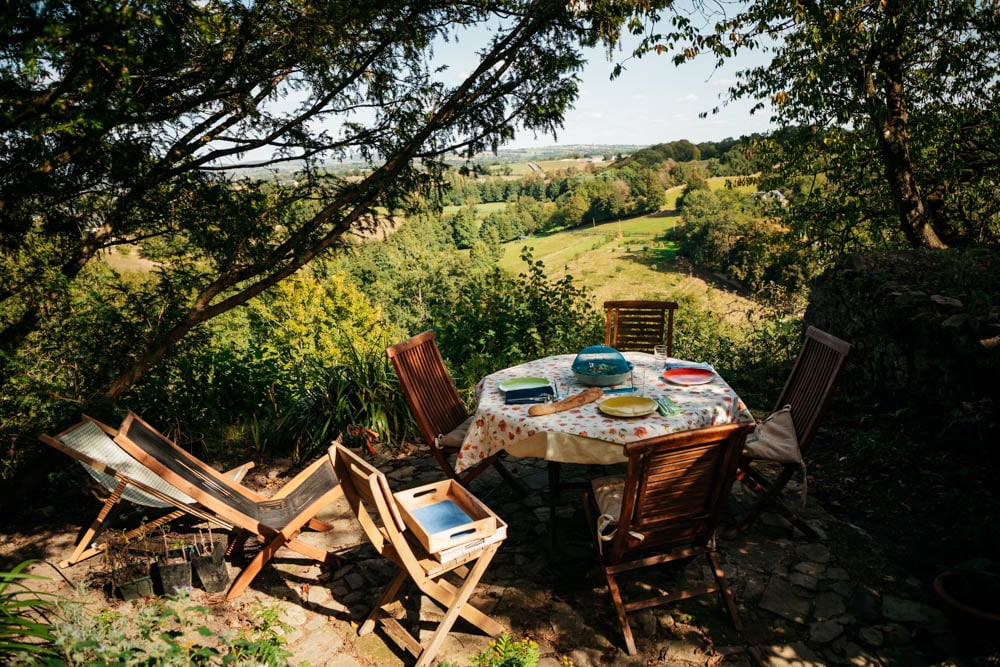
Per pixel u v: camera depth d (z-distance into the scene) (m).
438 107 4.90
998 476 4.13
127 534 3.64
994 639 2.62
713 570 3.10
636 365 4.53
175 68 3.85
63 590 3.42
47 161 3.65
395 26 4.44
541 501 4.35
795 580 3.34
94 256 4.55
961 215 9.75
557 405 3.59
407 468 5.09
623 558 3.34
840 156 10.12
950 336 4.58
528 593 3.34
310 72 4.48
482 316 7.43
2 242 3.87
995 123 8.37
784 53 8.37
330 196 4.80
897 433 4.96
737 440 2.85
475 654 2.91
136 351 4.77
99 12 2.95
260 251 4.67
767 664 2.76
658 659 2.83
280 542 3.38
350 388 5.73
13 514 4.40
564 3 4.68
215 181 4.50
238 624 3.09
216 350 6.26
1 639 2.29
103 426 3.56
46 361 4.48
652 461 2.76
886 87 8.58
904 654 2.77
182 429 5.57
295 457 5.36
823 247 11.15
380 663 2.87
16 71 3.19
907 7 6.88
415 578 2.90
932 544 3.62
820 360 4.08
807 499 4.27
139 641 2.54
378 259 15.86
